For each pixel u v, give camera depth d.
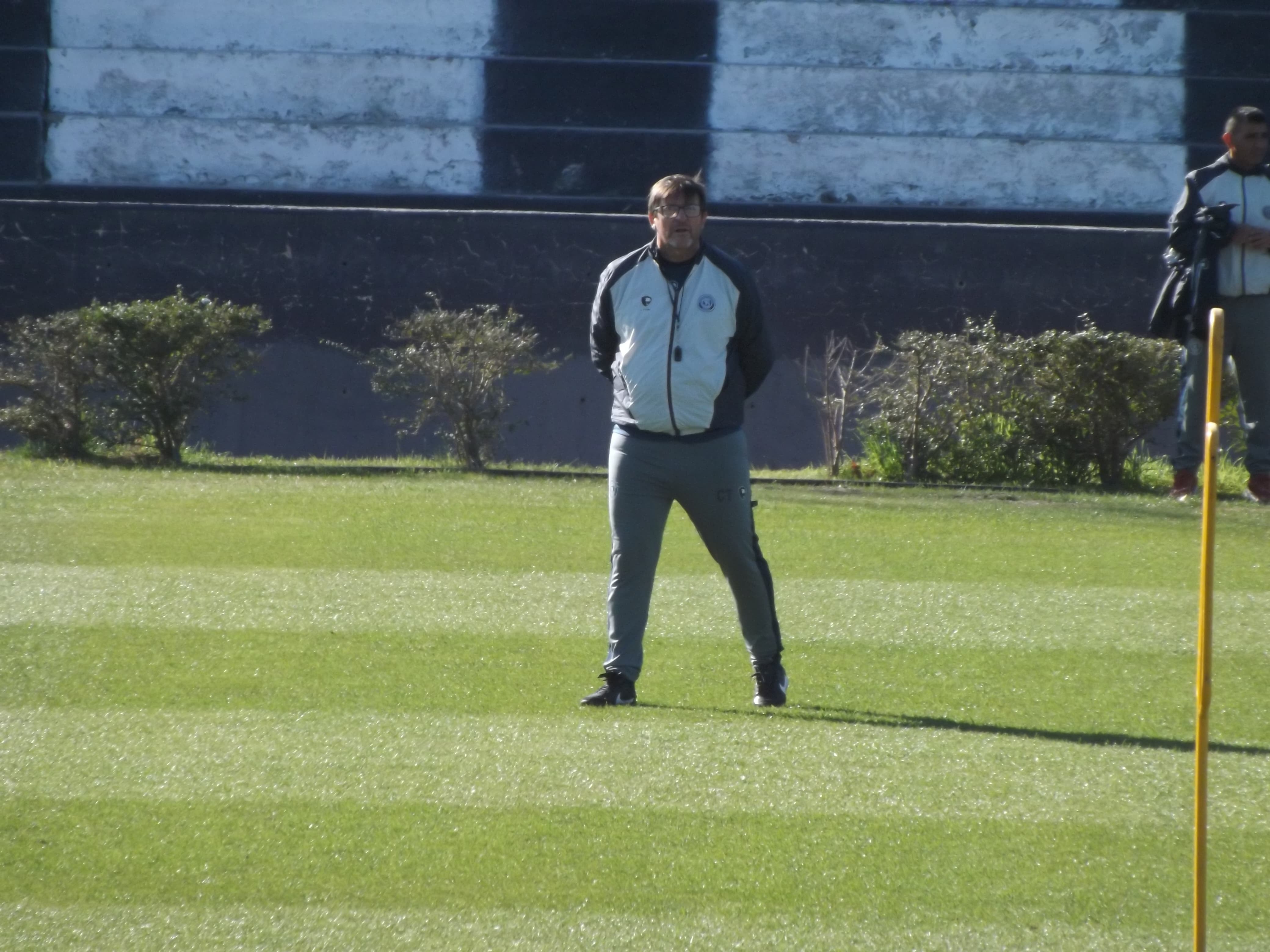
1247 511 44.44
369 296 79.88
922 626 28.47
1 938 13.84
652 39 99.62
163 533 38.06
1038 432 56.34
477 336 59.81
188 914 14.41
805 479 55.22
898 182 99.31
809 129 99.44
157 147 98.62
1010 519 42.75
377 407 79.81
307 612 28.81
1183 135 100.25
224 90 99.12
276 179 98.81
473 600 30.22
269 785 18.28
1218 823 17.16
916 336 58.25
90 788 18.12
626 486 22.39
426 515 41.75
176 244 79.75
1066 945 13.90
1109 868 15.80
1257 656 26.25
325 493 46.53
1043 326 80.19
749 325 22.20
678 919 14.40
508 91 99.19
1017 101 100.12
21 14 98.88
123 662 24.69
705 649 26.44
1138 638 27.69
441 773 18.81
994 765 19.39
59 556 34.44
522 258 79.88
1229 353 45.19
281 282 79.88
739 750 19.94
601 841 16.47
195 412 62.53
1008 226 80.50
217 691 22.91
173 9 99.44
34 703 22.11
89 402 59.38
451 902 14.77
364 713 21.70
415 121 99.00
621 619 22.55
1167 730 21.33
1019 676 24.75
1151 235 80.12
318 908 14.59
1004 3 100.75
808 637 27.52
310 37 99.50
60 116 98.38
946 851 16.27
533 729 20.88
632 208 98.19
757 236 80.00
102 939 13.84
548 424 79.62
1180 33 100.69
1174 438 67.94
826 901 14.87
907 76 100.06
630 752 19.75
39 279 79.62
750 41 99.88
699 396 21.77
